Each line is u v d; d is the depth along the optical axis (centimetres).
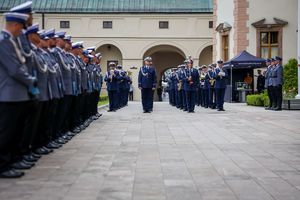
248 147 958
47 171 716
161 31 4591
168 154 872
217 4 3491
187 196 568
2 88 672
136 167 745
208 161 799
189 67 2056
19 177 673
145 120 1609
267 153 883
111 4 4591
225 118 1672
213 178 666
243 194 577
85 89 1308
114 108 2167
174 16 4572
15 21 668
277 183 635
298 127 1343
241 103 2886
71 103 1115
